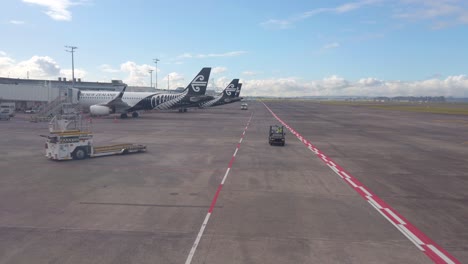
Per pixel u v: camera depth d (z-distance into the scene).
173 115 87.75
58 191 18.59
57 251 11.30
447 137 49.22
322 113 114.75
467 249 12.03
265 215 15.07
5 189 18.89
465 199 18.39
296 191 19.19
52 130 28.36
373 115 106.25
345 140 43.81
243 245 11.91
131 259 10.77
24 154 29.77
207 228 13.45
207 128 55.41
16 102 88.50
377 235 13.09
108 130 49.53
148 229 13.29
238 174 23.28
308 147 36.91
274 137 37.50
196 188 19.52
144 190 18.98
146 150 32.94
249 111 121.19
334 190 19.55
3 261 10.56
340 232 13.30
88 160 27.56
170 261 10.66
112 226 13.58
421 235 13.23
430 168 26.83
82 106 75.69
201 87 79.56
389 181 22.19
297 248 11.74
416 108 176.75
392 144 40.78
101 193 18.31
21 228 13.30
